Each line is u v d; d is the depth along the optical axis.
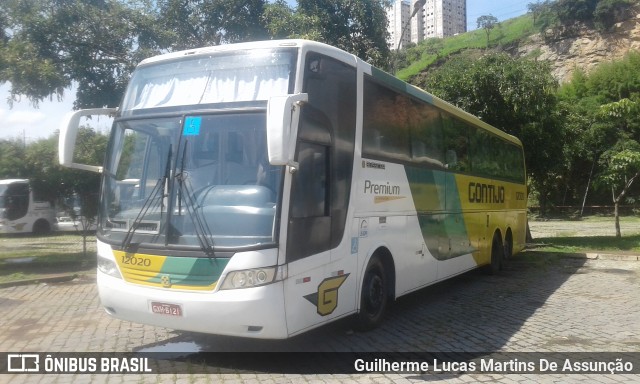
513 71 18.27
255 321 5.32
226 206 5.57
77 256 15.84
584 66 56.22
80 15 14.56
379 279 7.61
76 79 14.66
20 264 14.04
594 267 14.70
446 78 19.20
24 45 13.35
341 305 6.50
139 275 5.76
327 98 6.37
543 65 18.92
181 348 6.73
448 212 10.07
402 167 8.23
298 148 5.79
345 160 6.66
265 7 15.80
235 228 5.48
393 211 7.88
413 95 8.80
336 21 16.59
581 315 8.85
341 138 6.61
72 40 14.56
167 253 5.61
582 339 7.37
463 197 10.91
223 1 15.94
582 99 45.91
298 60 5.96
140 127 6.29
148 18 15.28
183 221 5.65
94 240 23.11
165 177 5.84
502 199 13.84
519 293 10.88
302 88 5.91
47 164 14.41
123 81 15.06
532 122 19.06
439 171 9.70
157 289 5.62
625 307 9.51
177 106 6.17
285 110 5.02
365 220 7.07
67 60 14.43
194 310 5.43
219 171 5.74
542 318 8.62
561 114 20.34
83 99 14.86
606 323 8.29
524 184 16.47
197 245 5.52
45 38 14.19
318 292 6.02
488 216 12.59
